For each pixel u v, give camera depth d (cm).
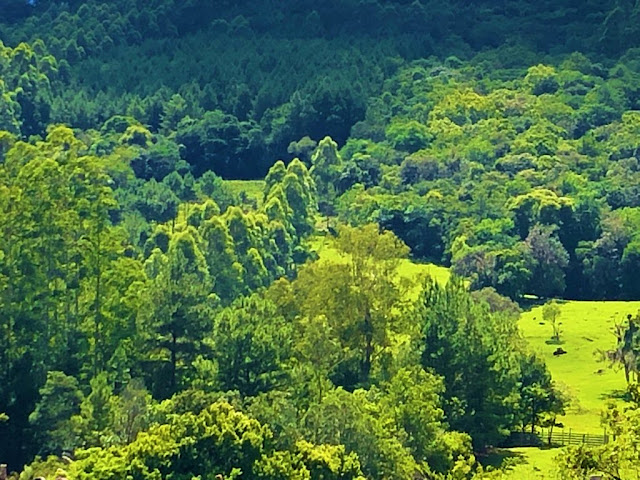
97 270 12794
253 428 7912
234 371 11344
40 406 10994
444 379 12106
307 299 13425
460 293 12988
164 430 7844
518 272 19062
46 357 12062
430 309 12719
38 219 12794
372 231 13575
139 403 10419
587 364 15675
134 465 7638
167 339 12100
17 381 11281
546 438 12862
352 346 13112
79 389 11481
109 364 12262
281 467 7838
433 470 10062
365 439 9188
